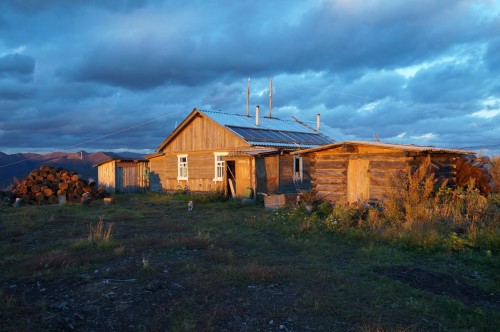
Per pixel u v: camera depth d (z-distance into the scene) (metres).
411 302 5.39
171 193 26.81
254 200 19.88
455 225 10.08
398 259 7.99
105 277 6.62
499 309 5.31
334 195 15.33
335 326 4.67
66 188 21.70
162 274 6.77
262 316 4.91
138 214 15.91
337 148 15.36
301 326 4.67
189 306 5.24
